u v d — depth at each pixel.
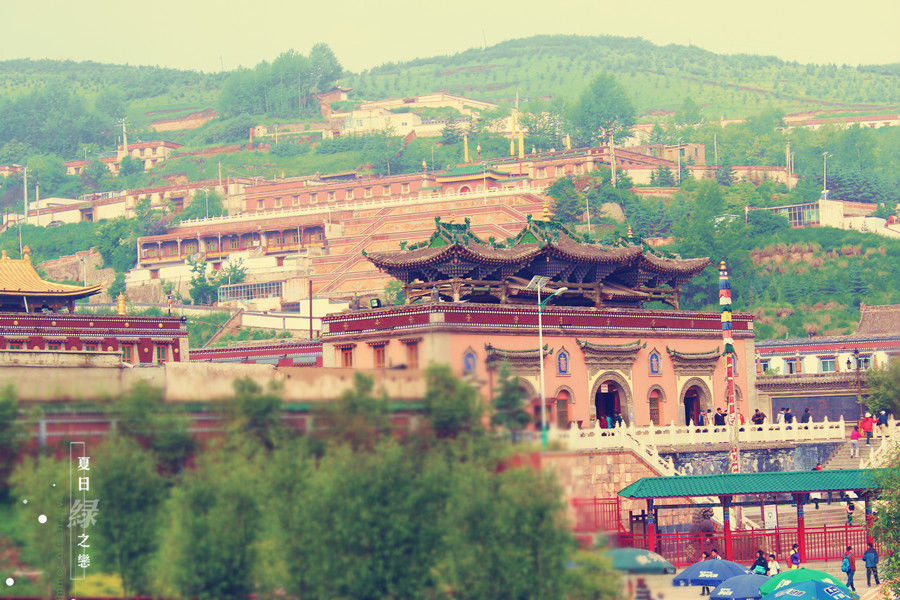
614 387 105.62
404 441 31.66
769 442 103.12
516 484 32.09
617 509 82.69
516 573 31.45
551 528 32.16
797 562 77.44
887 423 111.44
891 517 69.75
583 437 88.19
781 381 124.62
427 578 30.88
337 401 31.27
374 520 30.56
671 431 96.50
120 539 29.12
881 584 76.81
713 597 64.31
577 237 111.00
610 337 104.50
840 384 123.88
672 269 116.19
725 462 99.81
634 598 36.62
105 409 29.59
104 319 120.00
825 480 82.38
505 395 33.09
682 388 111.00
